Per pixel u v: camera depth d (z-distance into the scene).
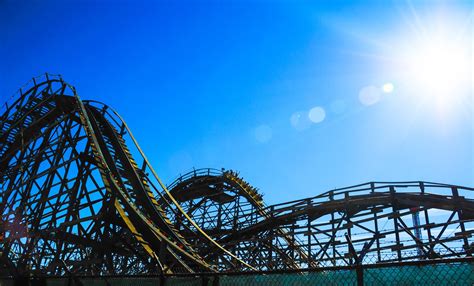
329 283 6.54
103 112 32.50
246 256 33.38
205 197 41.16
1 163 29.41
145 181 30.19
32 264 23.23
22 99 30.69
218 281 8.02
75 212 23.69
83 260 22.20
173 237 26.81
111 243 24.09
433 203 25.77
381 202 28.05
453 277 5.38
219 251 33.31
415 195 26.69
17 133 29.97
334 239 28.53
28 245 23.08
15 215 24.66
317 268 6.59
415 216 30.08
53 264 21.48
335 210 30.55
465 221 23.72
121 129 32.47
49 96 28.22
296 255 32.66
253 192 38.97
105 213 22.88
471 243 23.31
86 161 25.84
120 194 23.28
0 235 25.23
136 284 10.12
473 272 5.22
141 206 28.06
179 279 8.85
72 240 22.94
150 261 24.41
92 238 24.33
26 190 25.58
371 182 28.50
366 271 6.12
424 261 5.52
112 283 10.73
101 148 29.17
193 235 35.78
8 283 15.32
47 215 24.03
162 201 39.34
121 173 29.59
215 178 39.97
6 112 30.83
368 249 26.08
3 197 26.92
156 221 27.34
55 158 25.80
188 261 26.28
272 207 33.12
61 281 13.11
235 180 38.91
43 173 24.77
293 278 6.94
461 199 24.81
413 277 5.74
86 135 25.73
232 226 36.72
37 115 29.89
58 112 28.94
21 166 26.27
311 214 31.41
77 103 26.78
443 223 24.73
